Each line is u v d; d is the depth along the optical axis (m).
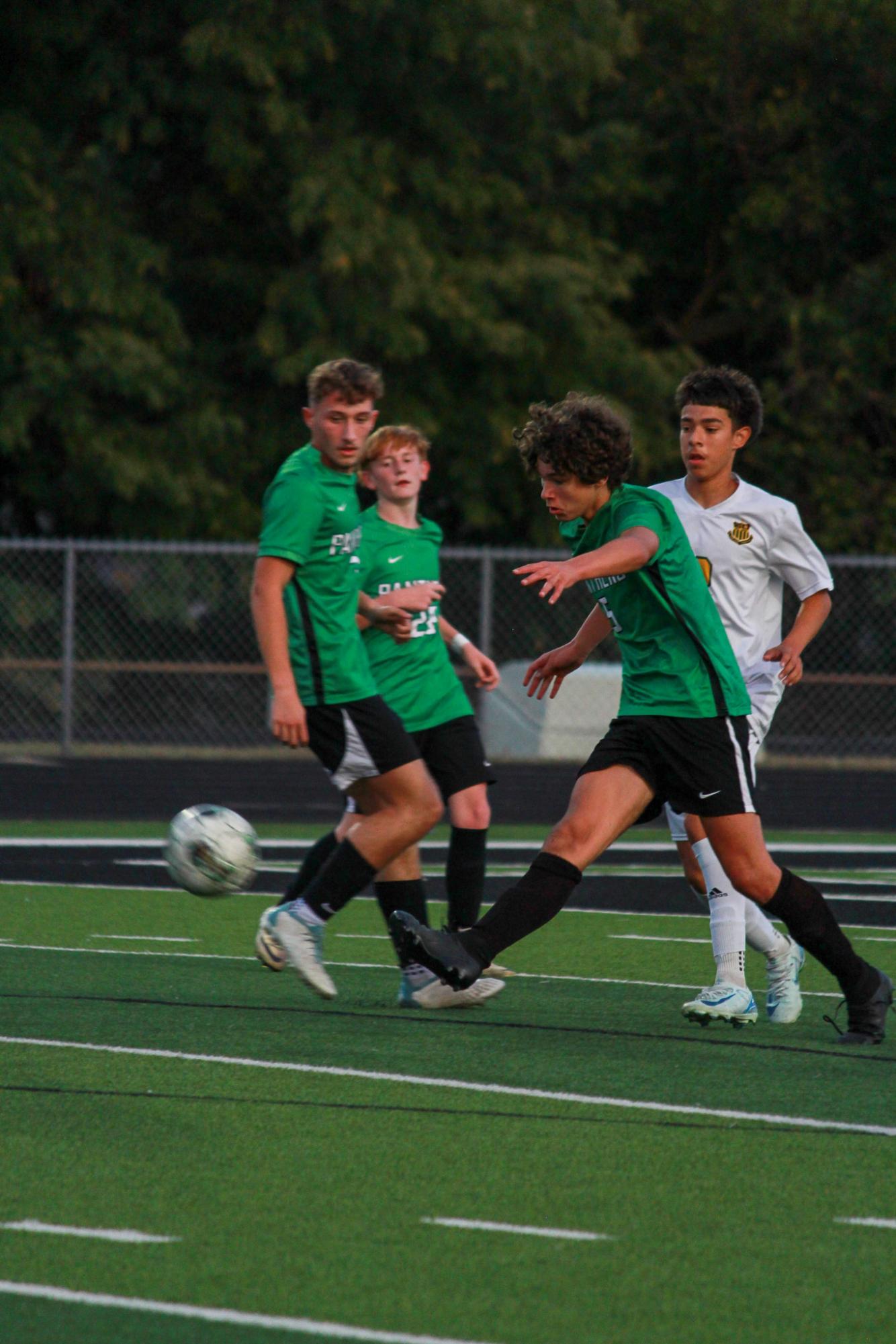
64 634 76.62
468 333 93.50
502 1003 25.48
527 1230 14.68
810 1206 15.46
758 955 30.67
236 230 98.44
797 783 71.56
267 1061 21.09
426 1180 16.11
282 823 54.34
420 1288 13.19
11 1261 13.71
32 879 40.03
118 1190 15.65
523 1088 19.84
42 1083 19.70
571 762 78.25
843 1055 22.00
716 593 24.55
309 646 23.20
